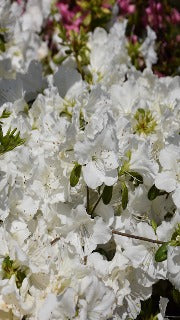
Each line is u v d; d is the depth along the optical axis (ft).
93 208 2.97
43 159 2.96
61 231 2.90
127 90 3.31
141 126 3.16
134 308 2.99
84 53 3.76
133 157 2.93
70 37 3.88
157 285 3.34
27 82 3.52
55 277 2.75
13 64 4.11
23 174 2.95
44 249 2.80
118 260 2.92
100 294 2.72
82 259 2.86
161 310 2.97
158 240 2.88
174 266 2.78
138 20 4.40
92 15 4.18
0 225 2.91
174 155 2.97
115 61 3.72
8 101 3.39
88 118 3.07
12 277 2.68
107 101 3.19
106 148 2.84
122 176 2.98
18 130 3.07
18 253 2.66
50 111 3.19
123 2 4.39
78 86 3.37
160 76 4.21
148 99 3.34
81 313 2.66
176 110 3.20
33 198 2.96
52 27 4.38
